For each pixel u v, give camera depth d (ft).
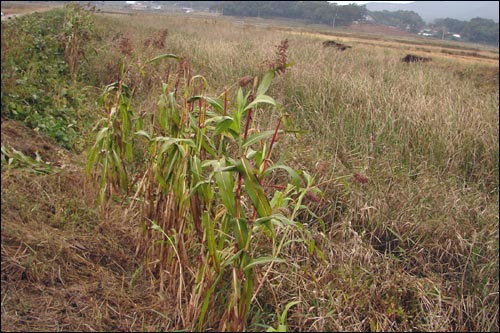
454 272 12.46
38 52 26.43
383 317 10.42
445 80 31.86
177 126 10.94
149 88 22.81
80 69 26.84
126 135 12.42
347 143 18.97
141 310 9.78
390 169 16.55
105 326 9.20
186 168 10.02
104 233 11.94
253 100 9.09
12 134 16.37
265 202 8.49
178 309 9.66
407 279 11.57
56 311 9.26
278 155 15.67
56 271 10.14
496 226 14.05
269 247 11.59
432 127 19.75
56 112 19.39
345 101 22.40
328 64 31.01
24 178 13.28
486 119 21.56
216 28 57.47
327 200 13.69
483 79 45.70
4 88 18.71
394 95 22.20
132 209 12.66
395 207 14.20
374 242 13.34
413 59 50.90
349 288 10.86
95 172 13.73
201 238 10.24
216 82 24.82
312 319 9.94
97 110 20.77
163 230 10.43
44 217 11.80
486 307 11.37
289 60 29.71
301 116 21.29
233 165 8.75
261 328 9.73
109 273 10.66
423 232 13.30
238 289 8.66
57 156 15.93
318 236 12.32
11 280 9.62
